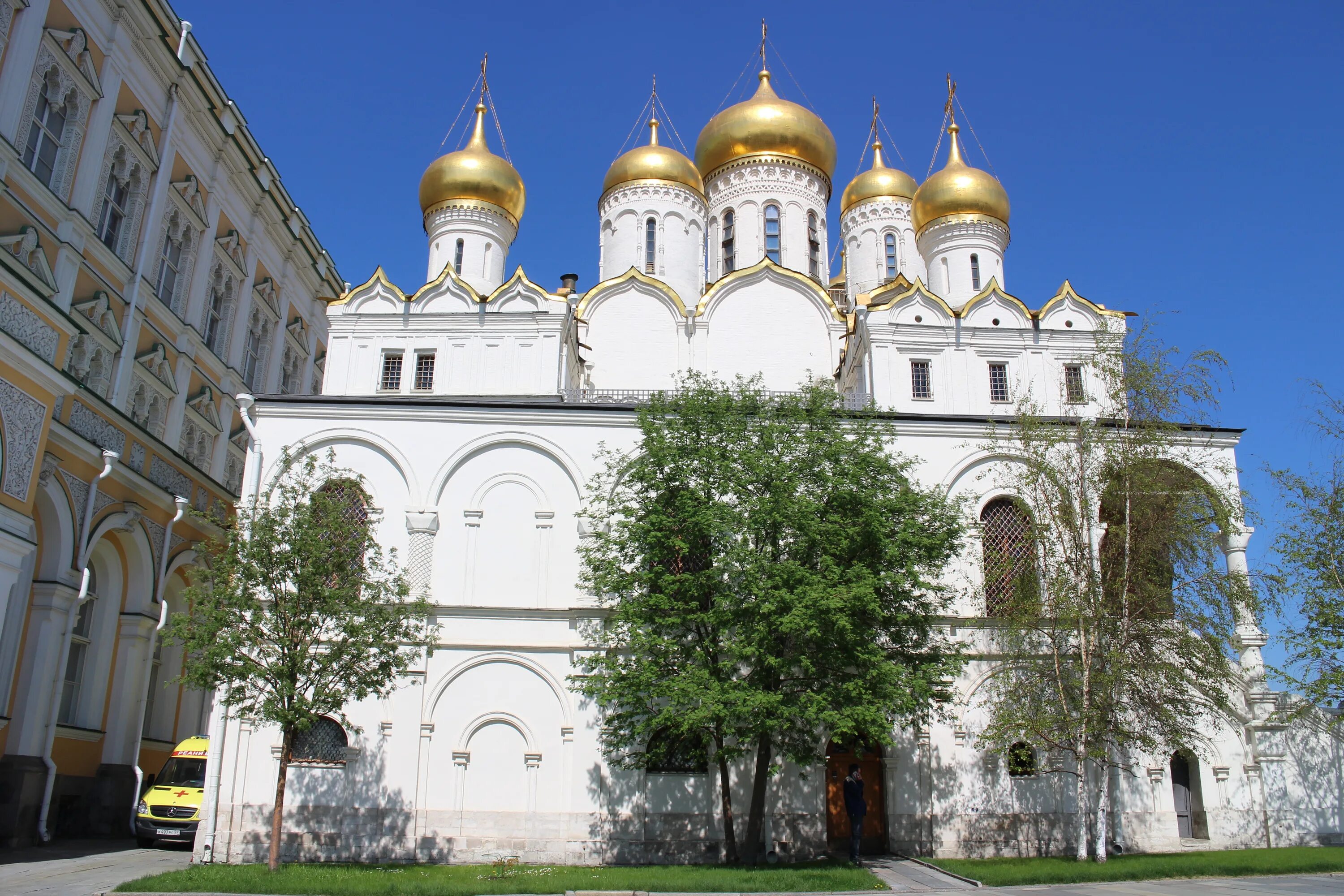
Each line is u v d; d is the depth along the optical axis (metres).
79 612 29.97
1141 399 26.22
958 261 38.22
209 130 38.06
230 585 21.64
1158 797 26.45
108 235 32.47
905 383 33.06
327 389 34.00
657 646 22.69
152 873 21.48
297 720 20.73
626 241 42.97
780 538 23.28
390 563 27.02
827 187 45.84
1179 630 24.67
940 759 26.27
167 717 33.97
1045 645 25.75
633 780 25.52
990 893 18.42
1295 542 26.69
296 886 18.14
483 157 40.97
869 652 21.88
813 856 25.14
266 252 44.19
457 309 34.69
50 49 28.81
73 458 27.94
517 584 27.16
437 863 24.75
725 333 37.59
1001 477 28.73
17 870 21.53
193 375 37.62
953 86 40.56
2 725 24.91
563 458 28.03
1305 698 26.53
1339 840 26.80
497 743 25.81
